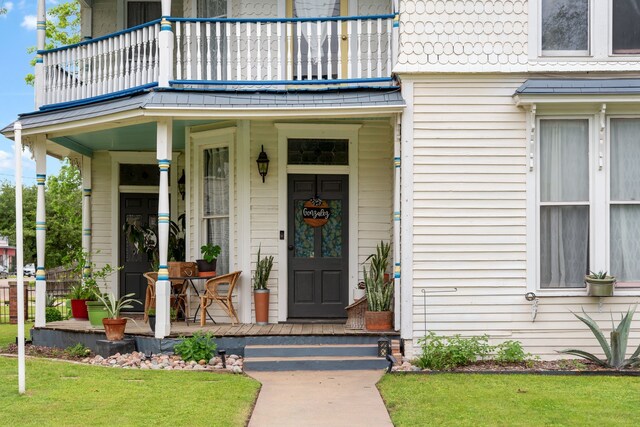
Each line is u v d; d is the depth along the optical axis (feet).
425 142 30.66
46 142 37.58
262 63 37.17
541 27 30.96
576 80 30.32
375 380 27.17
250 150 35.78
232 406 22.25
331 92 31.94
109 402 22.48
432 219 30.55
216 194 37.06
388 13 36.96
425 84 30.76
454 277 30.42
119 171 44.32
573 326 30.27
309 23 32.96
